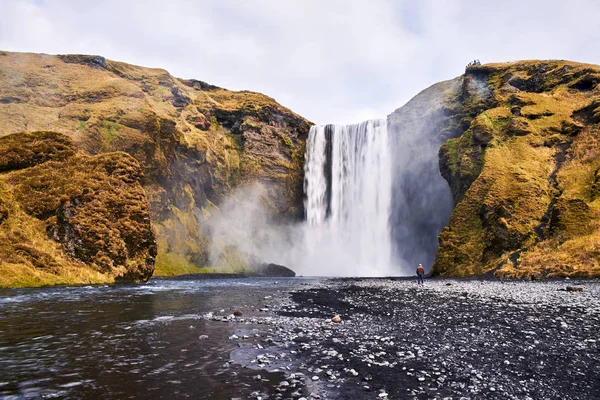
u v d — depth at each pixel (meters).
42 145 37.78
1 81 64.06
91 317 14.58
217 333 11.71
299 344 10.33
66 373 7.61
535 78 63.62
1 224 30.06
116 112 60.38
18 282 26.92
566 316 14.15
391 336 11.40
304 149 89.94
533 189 44.97
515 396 6.64
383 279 47.44
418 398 6.49
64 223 33.91
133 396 6.39
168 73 86.62
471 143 57.25
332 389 6.87
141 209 40.12
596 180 41.28
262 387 6.92
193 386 6.93
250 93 97.56
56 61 75.38
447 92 72.56
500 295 21.36
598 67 60.19
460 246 47.25
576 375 7.78
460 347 10.02
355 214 80.19
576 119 53.44
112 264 35.47
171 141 62.84
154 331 11.95
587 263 33.06
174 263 55.53
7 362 8.32
